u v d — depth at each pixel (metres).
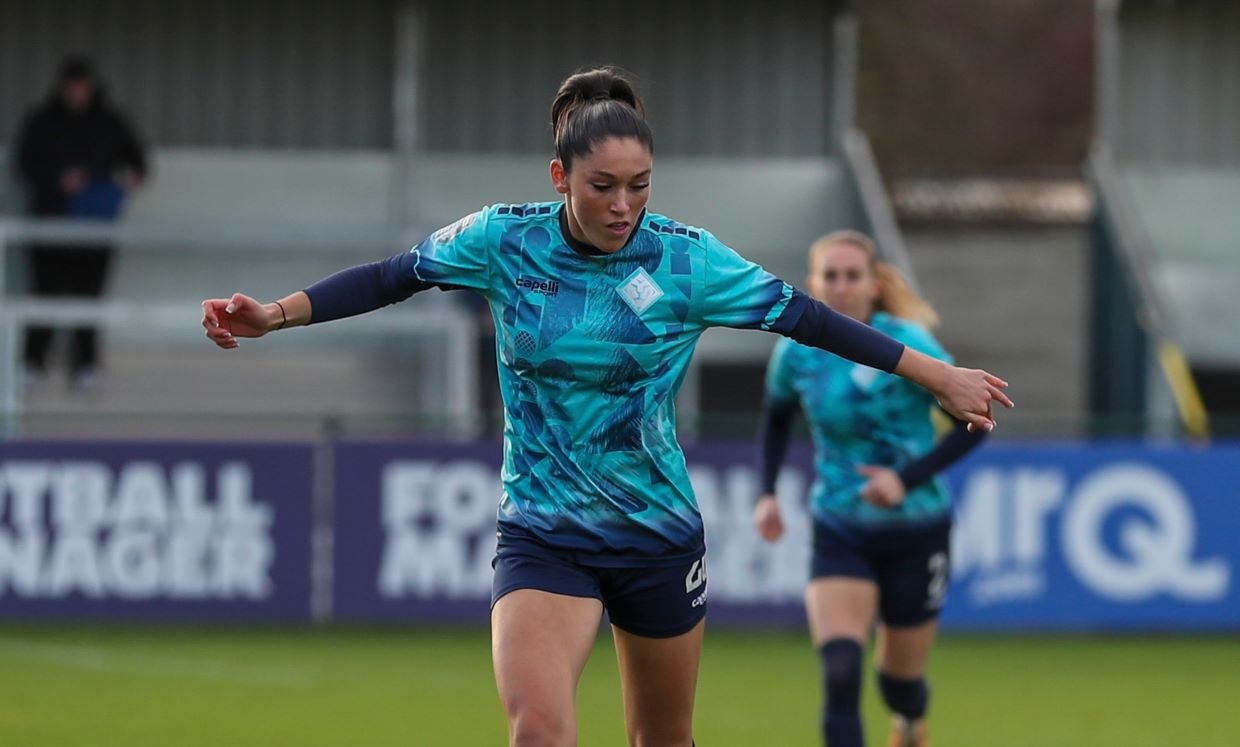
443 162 56.03
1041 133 65.19
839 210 56.06
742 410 54.25
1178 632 43.41
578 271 15.27
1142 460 42.47
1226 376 56.84
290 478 42.12
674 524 15.80
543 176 56.22
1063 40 65.38
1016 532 42.19
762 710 31.53
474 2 56.22
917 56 65.25
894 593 22.66
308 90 55.75
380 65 55.88
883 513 22.39
